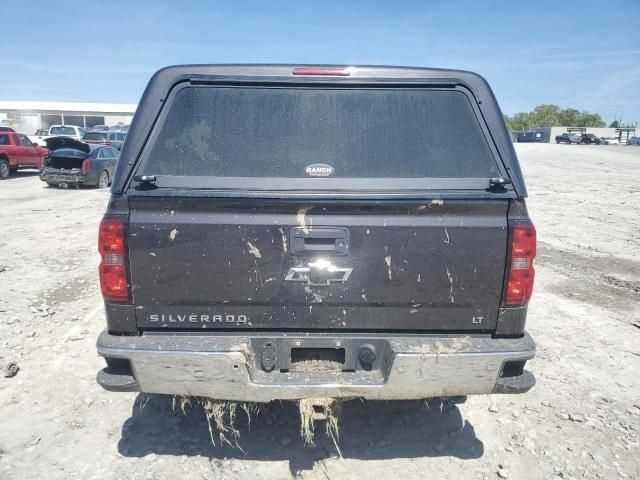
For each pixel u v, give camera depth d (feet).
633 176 76.69
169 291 9.22
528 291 9.29
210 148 9.64
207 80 9.87
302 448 11.02
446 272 9.21
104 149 61.36
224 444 11.11
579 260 27.22
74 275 23.20
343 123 9.84
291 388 9.07
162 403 12.68
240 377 9.02
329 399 9.29
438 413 12.39
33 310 18.62
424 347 9.08
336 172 9.50
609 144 252.21
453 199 9.12
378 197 9.11
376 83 9.96
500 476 10.23
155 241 9.09
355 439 11.35
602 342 16.70
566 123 440.04
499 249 9.19
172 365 8.98
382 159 9.61
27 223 36.29
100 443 11.12
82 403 12.67
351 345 9.39
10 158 68.80
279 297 9.26
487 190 9.32
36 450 10.85
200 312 9.32
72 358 15.02
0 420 11.91
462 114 9.93
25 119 200.23
